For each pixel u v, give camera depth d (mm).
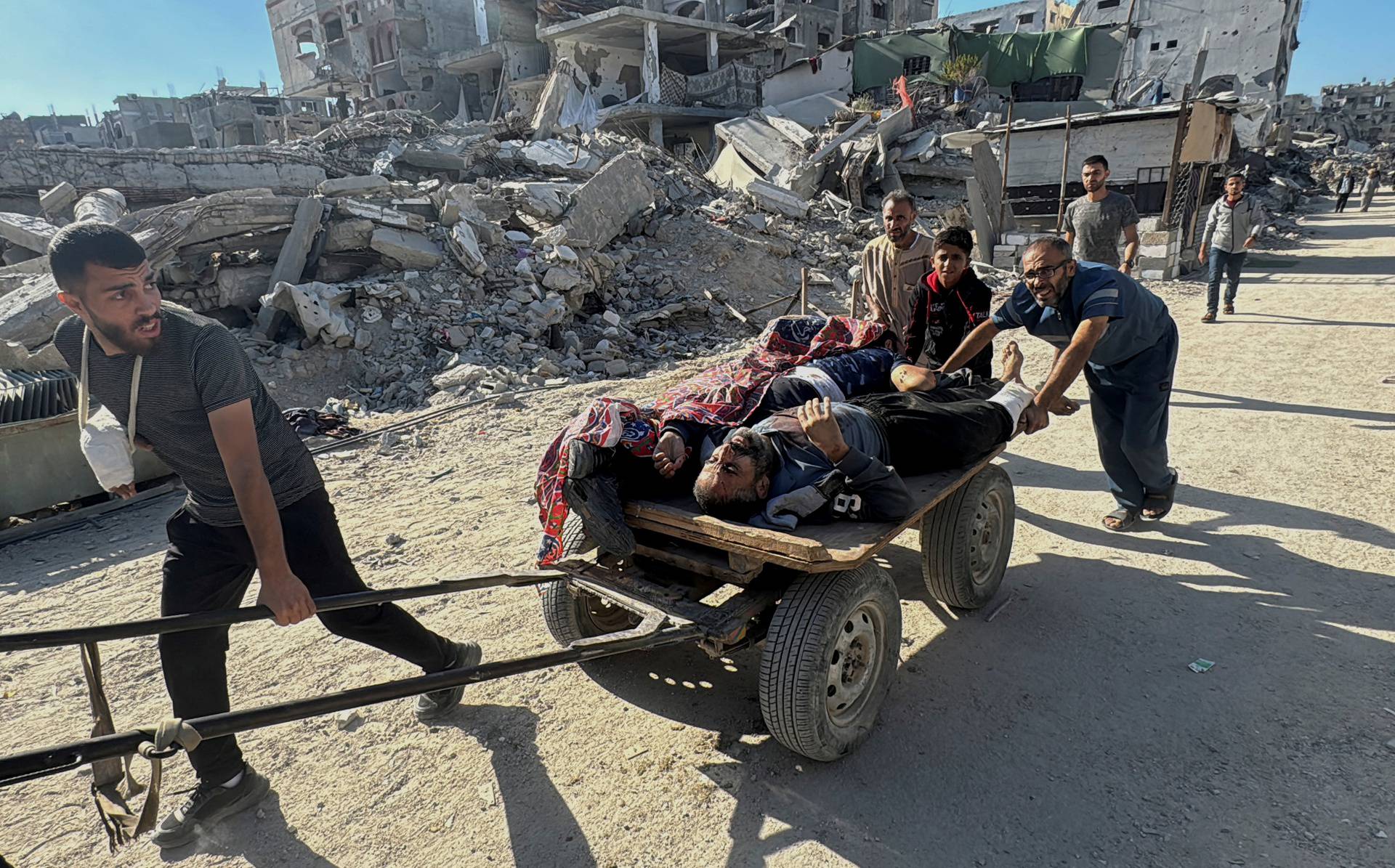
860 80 29281
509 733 3102
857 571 2791
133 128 53094
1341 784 2619
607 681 3420
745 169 23234
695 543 2869
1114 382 4227
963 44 28125
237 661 3650
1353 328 9102
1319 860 2328
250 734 3150
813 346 3992
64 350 2303
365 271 11180
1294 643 3432
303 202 10617
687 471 3139
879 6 39812
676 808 2684
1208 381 7434
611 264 12945
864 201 21984
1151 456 4316
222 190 16719
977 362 4367
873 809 2627
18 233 10875
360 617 2762
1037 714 3070
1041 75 27781
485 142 18672
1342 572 3969
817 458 2896
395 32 38312
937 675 3367
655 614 2664
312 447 6750
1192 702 3080
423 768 2938
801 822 2592
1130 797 2619
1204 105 14242
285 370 9094
